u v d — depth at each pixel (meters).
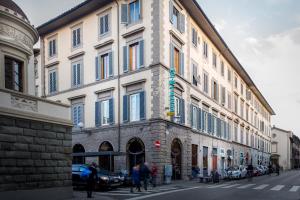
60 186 15.27
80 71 31.81
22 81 17.14
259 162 66.62
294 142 104.38
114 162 27.39
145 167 19.97
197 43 33.38
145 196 16.47
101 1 29.38
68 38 33.56
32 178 13.79
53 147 15.06
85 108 31.00
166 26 26.78
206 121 35.53
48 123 14.85
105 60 29.91
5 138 12.73
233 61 46.00
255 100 65.69
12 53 16.52
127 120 27.03
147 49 26.34
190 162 29.44
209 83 36.84
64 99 33.16
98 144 29.17
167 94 26.33
